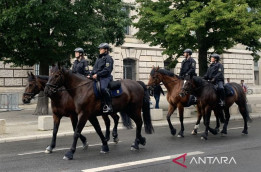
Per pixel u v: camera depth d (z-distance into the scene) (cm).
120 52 2938
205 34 1766
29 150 876
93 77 774
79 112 770
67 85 784
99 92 778
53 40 1524
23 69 2484
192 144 930
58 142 1009
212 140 1004
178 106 1088
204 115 1046
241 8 1595
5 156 793
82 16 1598
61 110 833
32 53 1590
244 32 1658
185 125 1428
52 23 1534
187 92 1000
